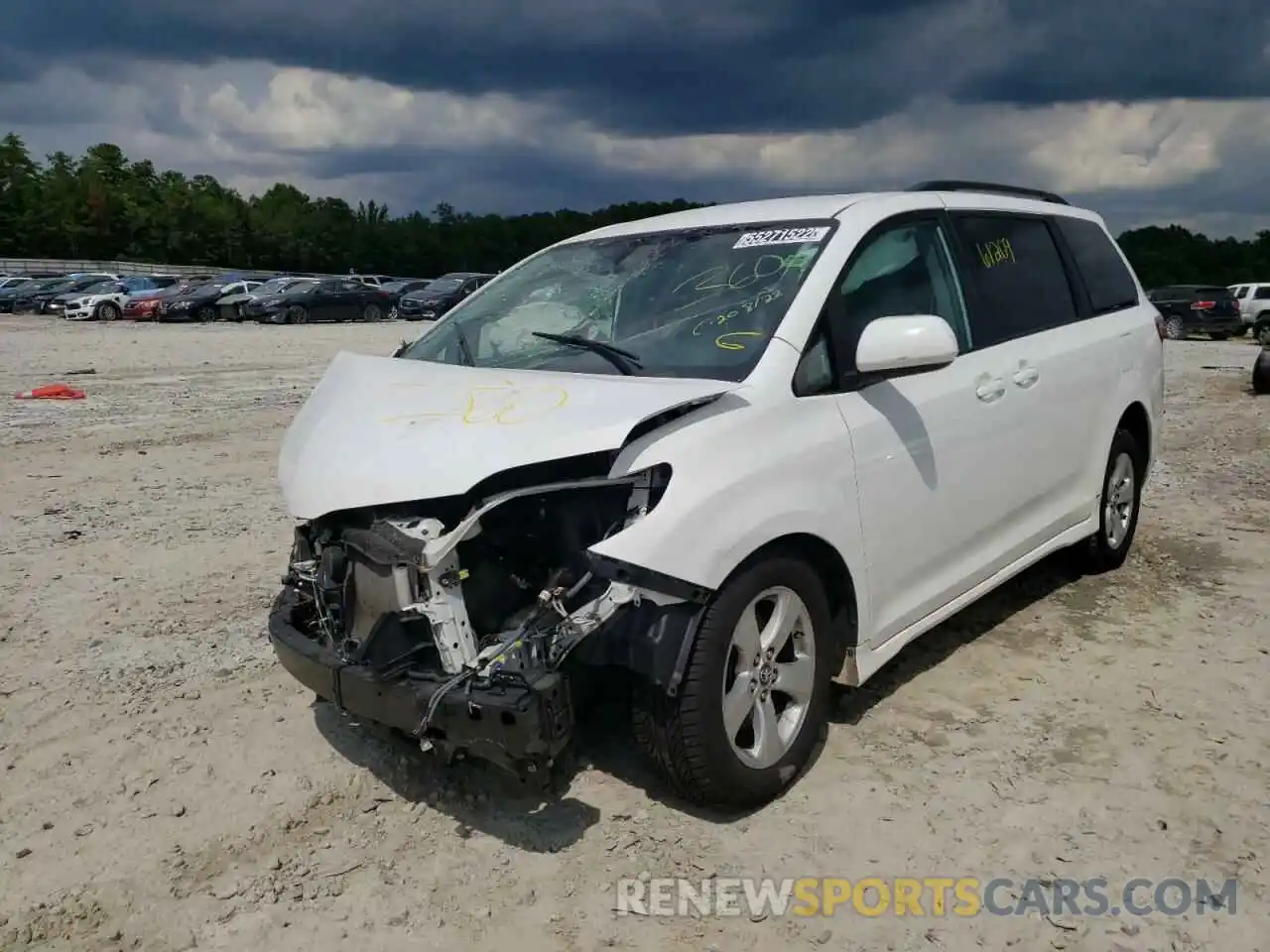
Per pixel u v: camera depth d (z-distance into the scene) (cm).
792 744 367
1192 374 1895
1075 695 443
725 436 345
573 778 382
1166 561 626
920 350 367
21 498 839
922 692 448
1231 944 291
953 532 440
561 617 329
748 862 331
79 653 512
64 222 9762
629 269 450
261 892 325
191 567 648
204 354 2284
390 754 408
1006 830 345
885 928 301
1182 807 356
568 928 304
